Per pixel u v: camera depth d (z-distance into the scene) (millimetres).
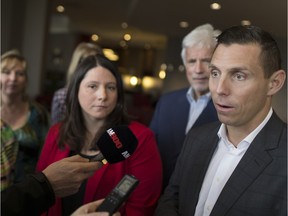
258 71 926
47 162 1480
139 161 1328
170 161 1927
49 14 6426
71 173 928
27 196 862
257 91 940
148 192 1316
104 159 1043
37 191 878
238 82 939
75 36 12719
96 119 1419
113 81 1389
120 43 15289
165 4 6371
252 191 963
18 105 2100
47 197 893
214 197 1065
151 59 16250
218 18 7062
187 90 2039
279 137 990
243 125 1017
